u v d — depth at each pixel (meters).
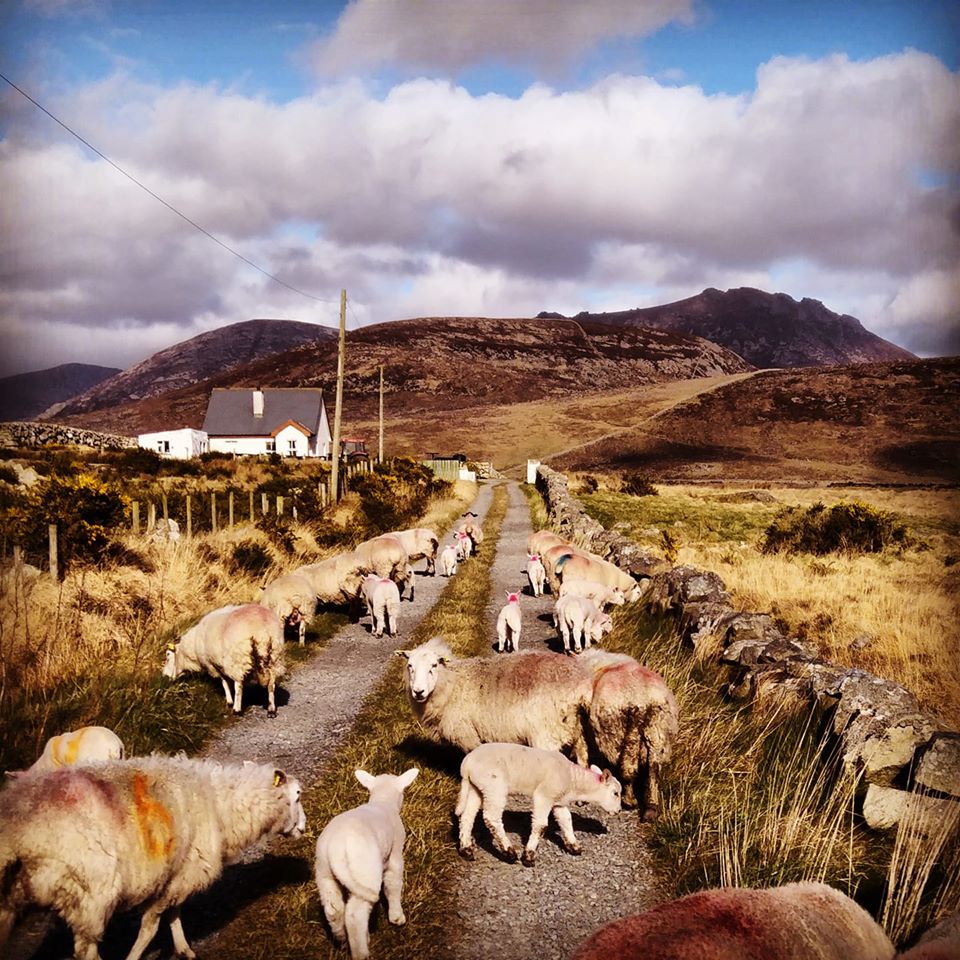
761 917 3.24
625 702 6.12
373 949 4.54
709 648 9.64
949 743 5.58
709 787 6.36
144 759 4.57
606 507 36.75
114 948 4.56
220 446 75.00
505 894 5.14
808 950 3.14
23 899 3.78
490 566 19.73
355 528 21.34
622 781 6.39
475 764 5.54
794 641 9.54
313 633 12.16
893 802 5.65
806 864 5.15
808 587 15.35
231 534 17.05
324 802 6.32
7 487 20.88
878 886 4.96
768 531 24.78
